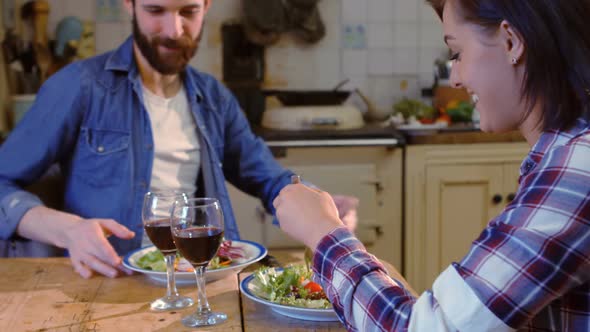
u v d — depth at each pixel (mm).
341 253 917
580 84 769
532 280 745
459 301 772
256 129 3271
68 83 1889
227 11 3576
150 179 1939
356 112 3367
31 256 1690
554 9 763
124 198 1906
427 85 3744
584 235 739
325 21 3648
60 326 1102
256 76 3592
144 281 1359
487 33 809
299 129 3258
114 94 1924
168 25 1847
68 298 1251
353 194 3135
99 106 1905
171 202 1213
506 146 3143
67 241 1492
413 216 3158
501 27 794
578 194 742
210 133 2055
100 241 1425
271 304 1123
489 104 836
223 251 1432
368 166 3125
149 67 1964
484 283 762
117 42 3514
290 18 3539
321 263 931
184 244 1076
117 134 1917
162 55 1879
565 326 801
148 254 1438
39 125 1864
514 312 752
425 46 3723
